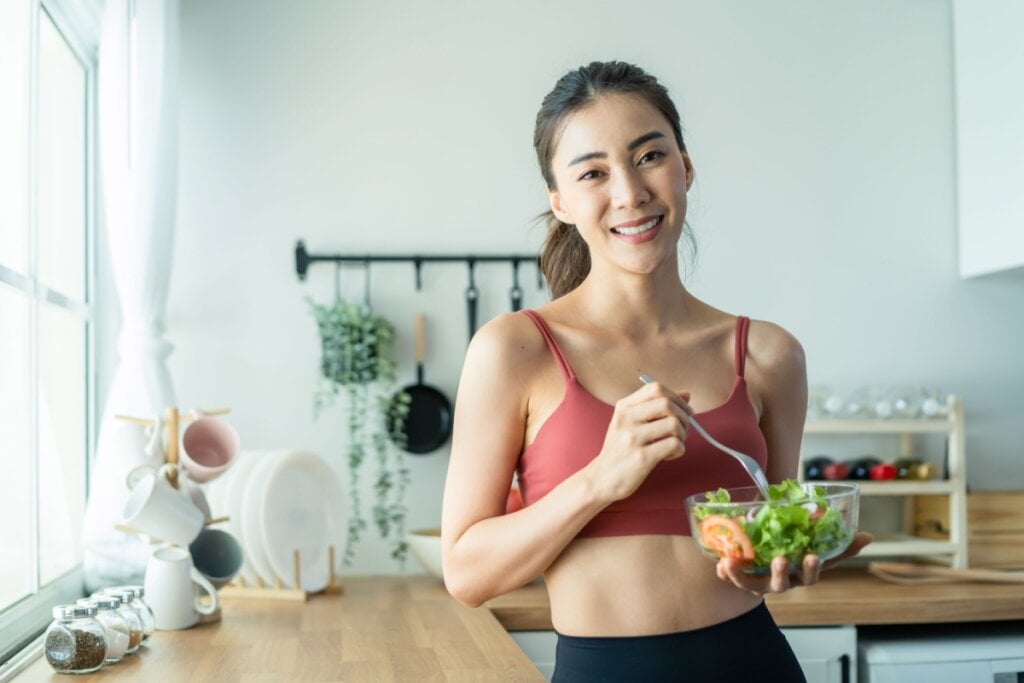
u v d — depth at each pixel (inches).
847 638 91.7
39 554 82.0
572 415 46.4
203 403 107.4
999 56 109.6
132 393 91.1
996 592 96.3
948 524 108.6
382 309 110.7
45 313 87.5
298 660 67.9
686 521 45.7
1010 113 108.2
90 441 102.6
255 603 90.6
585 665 45.1
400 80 111.9
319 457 96.5
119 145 92.0
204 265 108.3
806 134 116.9
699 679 44.5
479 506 47.3
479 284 112.0
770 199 116.1
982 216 113.3
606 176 45.8
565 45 113.9
